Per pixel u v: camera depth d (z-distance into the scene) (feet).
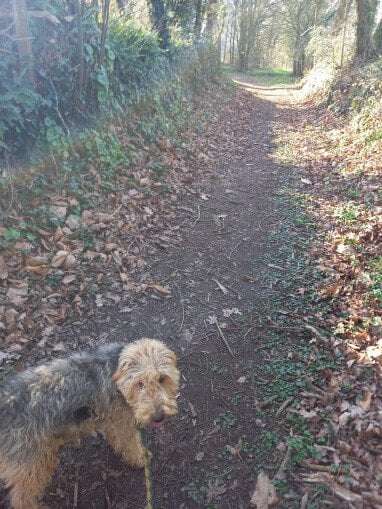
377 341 5.06
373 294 5.82
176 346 5.41
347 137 13.26
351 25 21.43
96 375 3.68
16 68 7.20
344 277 6.41
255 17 47.75
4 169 6.91
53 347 5.28
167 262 7.09
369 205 8.43
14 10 6.84
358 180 9.82
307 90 25.82
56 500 3.90
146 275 6.70
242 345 5.38
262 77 44.88
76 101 8.55
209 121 15.55
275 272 6.82
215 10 25.41
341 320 5.50
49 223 6.94
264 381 4.82
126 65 11.02
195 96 17.35
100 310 5.92
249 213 8.93
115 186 8.40
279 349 5.24
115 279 6.48
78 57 8.34
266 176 11.10
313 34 26.03
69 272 6.35
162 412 3.16
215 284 6.61
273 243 7.68
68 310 5.84
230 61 55.57
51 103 7.76
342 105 16.78
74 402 3.54
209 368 5.06
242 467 3.98
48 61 7.78
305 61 40.40
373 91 14.66
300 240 7.66
